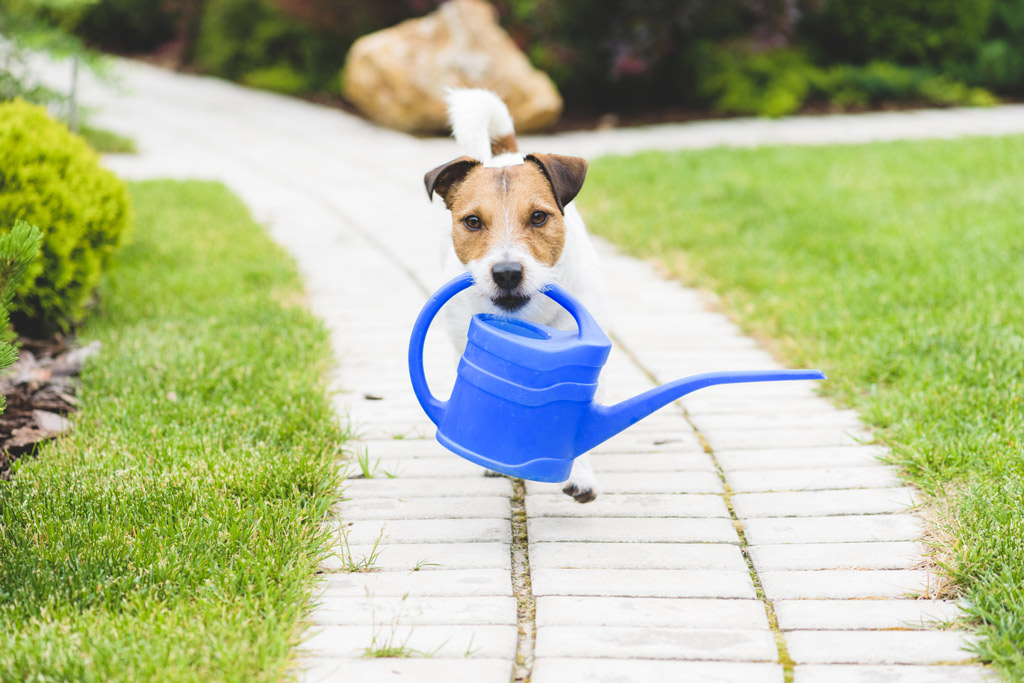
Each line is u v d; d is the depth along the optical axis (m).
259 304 2.69
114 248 2.66
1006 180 3.99
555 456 1.89
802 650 1.77
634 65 6.04
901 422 2.19
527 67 5.87
